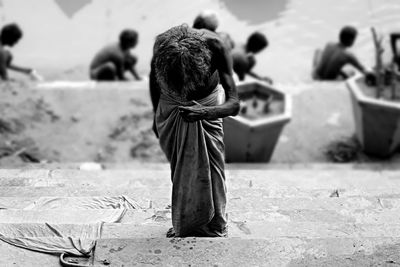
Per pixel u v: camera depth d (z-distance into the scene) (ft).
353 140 29.84
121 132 30.96
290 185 20.98
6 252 11.96
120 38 36.35
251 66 33.58
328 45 37.32
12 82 34.45
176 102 11.91
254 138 25.26
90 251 12.00
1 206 16.49
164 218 15.24
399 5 45.96
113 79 36.88
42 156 29.07
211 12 16.89
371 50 41.98
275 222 14.92
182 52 10.84
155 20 45.62
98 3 47.55
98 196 17.63
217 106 11.59
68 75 39.47
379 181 22.04
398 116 25.96
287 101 25.95
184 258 11.77
